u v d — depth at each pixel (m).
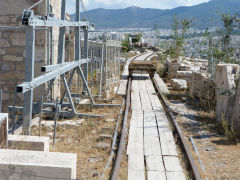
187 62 20.53
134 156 7.04
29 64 6.88
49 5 11.23
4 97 11.55
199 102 12.96
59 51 9.81
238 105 8.84
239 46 12.98
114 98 13.49
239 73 10.73
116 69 17.48
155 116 10.73
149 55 34.88
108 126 9.23
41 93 11.26
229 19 13.04
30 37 6.81
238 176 6.16
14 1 11.10
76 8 11.18
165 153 7.27
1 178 4.18
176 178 5.98
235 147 7.89
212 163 6.86
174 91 15.95
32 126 8.95
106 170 6.24
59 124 9.17
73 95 12.27
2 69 11.45
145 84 18.00
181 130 9.09
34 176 4.18
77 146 7.61
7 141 5.18
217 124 9.79
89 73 19.52
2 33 11.27
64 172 4.17
